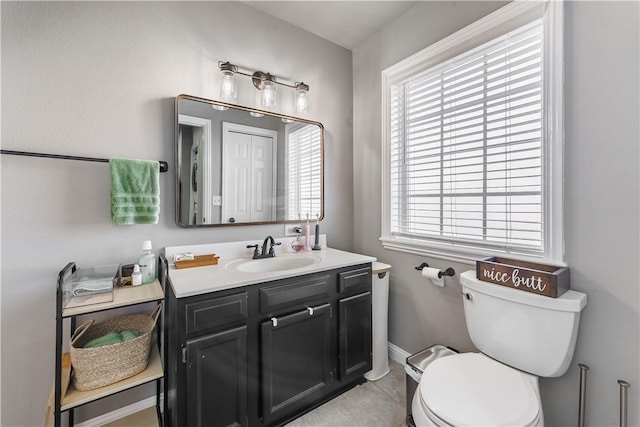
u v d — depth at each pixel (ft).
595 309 3.67
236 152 5.75
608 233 3.57
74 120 4.27
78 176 4.31
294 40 6.63
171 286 3.93
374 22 6.58
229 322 3.93
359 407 5.00
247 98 5.95
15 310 3.94
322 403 5.08
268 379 4.22
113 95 4.57
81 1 4.32
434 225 5.83
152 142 4.91
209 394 3.73
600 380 3.64
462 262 5.19
